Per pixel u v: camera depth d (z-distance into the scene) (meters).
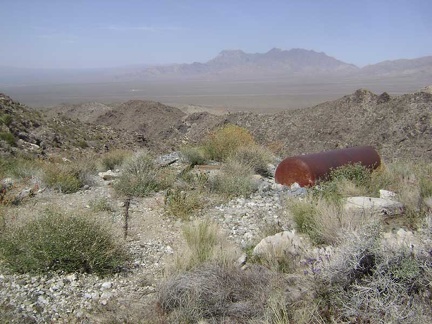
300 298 4.97
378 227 5.73
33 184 12.05
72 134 34.31
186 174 12.48
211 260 6.17
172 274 5.93
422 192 8.95
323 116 56.06
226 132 17.03
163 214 9.52
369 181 10.33
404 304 4.43
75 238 6.69
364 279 4.83
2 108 31.09
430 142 43.00
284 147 51.91
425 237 5.51
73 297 5.81
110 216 9.33
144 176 11.86
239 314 4.97
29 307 5.52
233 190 10.98
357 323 4.46
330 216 7.22
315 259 5.35
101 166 16.16
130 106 96.81
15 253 6.76
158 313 5.22
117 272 6.62
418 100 50.16
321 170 11.23
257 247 6.73
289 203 9.09
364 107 54.38
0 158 16.84
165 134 78.75
